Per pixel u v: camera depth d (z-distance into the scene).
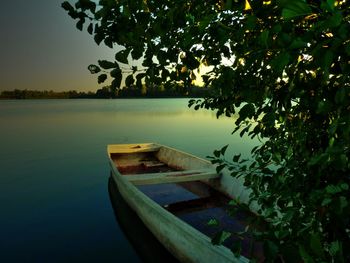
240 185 7.23
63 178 12.97
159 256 6.08
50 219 8.58
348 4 1.08
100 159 17.05
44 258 6.53
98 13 1.46
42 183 12.23
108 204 9.70
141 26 1.43
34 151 19.67
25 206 9.62
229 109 2.23
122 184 7.62
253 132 2.18
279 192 1.94
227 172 7.71
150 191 8.87
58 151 19.62
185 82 1.98
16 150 20.11
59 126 34.88
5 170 14.49
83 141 23.70
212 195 8.03
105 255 6.63
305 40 0.96
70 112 65.44
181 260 5.30
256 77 1.65
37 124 37.69
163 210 5.51
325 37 1.13
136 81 1.52
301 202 1.76
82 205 9.66
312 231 1.54
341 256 1.17
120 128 31.80
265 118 1.72
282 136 2.07
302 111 1.77
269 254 1.35
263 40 1.06
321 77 1.44
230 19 1.50
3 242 7.26
